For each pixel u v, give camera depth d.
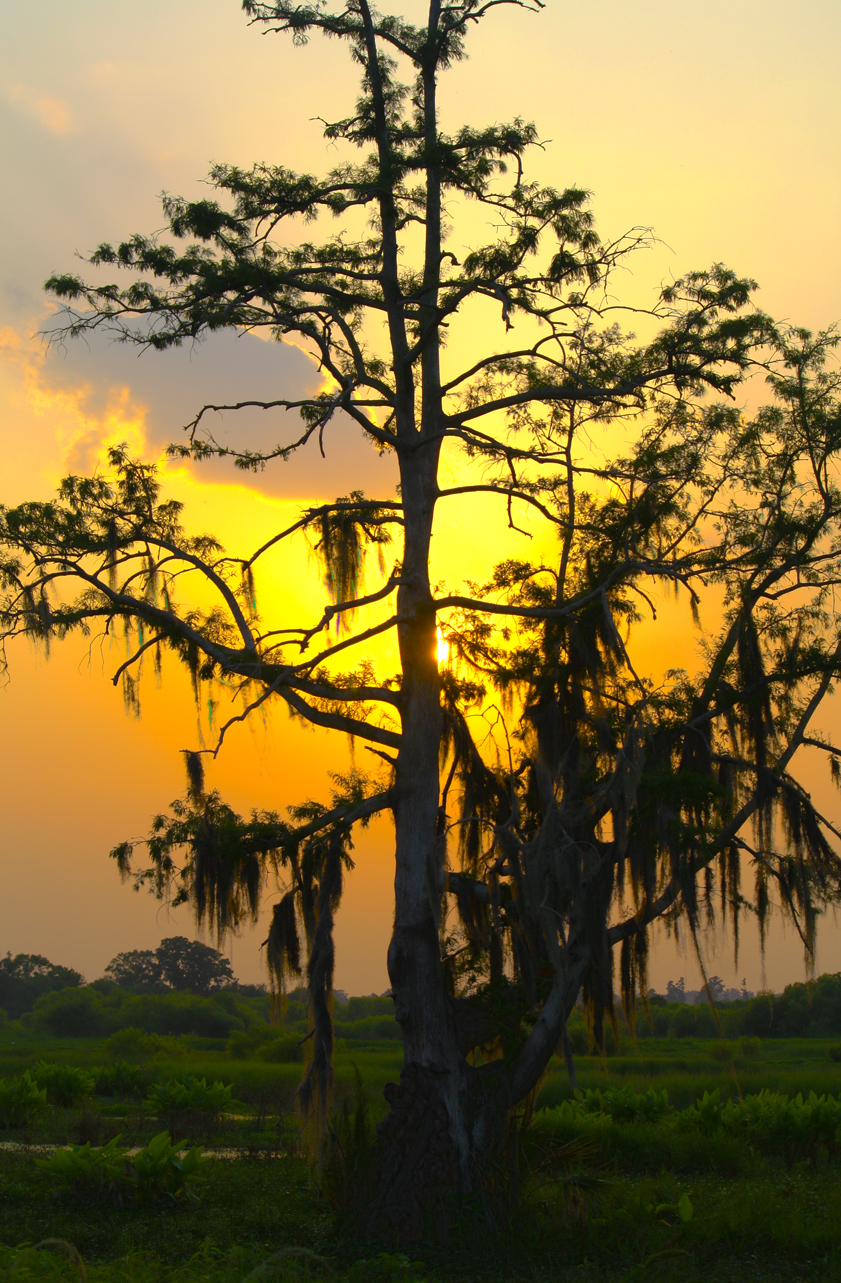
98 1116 25.66
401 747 15.41
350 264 17.86
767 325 16.33
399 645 16.00
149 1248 12.54
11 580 16.28
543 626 16.22
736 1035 72.88
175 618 15.87
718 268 16.75
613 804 14.16
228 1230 13.62
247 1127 25.98
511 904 14.63
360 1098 14.18
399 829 15.10
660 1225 13.70
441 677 16.47
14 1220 14.42
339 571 17.20
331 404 15.97
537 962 14.16
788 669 15.81
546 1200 14.51
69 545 16.38
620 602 16.23
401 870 14.82
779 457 16.98
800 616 16.30
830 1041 68.69
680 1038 72.50
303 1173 17.70
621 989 14.95
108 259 16.47
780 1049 63.69
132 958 140.75
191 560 16.38
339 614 17.19
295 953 15.70
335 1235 13.20
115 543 16.47
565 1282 11.42
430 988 14.09
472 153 16.86
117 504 17.00
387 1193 13.28
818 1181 17.98
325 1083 14.32
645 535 16.55
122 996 105.38
